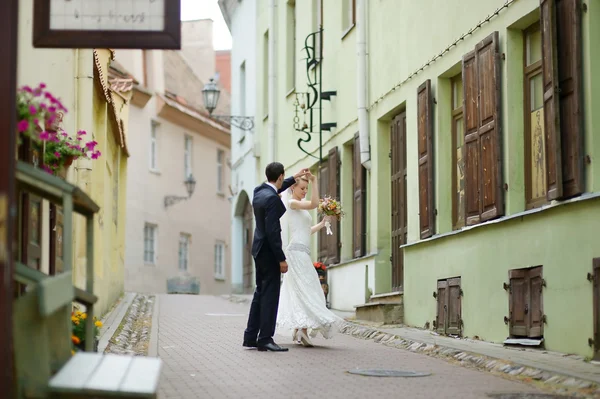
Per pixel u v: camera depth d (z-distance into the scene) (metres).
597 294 10.76
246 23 32.94
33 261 10.32
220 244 49.28
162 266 43.16
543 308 12.13
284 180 13.61
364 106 20.17
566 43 11.48
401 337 14.35
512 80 13.45
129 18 8.27
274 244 12.75
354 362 11.63
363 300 20.55
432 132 16.33
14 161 6.16
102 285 18.78
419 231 16.92
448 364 11.48
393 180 19.25
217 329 16.92
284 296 13.48
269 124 28.72
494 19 13.88
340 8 22.45
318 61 24.39
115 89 23.20
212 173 48.31
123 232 29.17
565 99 11.49
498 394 8.84
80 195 7.12
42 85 7.65
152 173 42.47
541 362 10.59
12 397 5.99
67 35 8.20
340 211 14.31
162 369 11.00
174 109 43.62
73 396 6.22
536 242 12.38
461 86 15.98
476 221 14.36
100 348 12.70
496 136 13.57
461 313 14.80
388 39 18.89
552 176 11.73
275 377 10.25
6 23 6.21
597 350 10.70
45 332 6.26
